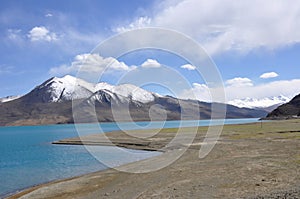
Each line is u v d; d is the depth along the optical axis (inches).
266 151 1524.4
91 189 959.6
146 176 1077.8
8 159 2079.2
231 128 3804.1
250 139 2208.4
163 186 888.9
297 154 1360.7
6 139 4478.3
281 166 1069.8
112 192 884.0
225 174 987.9
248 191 754.2
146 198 768.9
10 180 1289.4
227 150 1651.1
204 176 980.6
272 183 821.2
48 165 1688.0
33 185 1158.3
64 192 953.5
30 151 2576.3
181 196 754.8
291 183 807.1
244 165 1135.0
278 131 2923.2
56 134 5442.9
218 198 710.5
